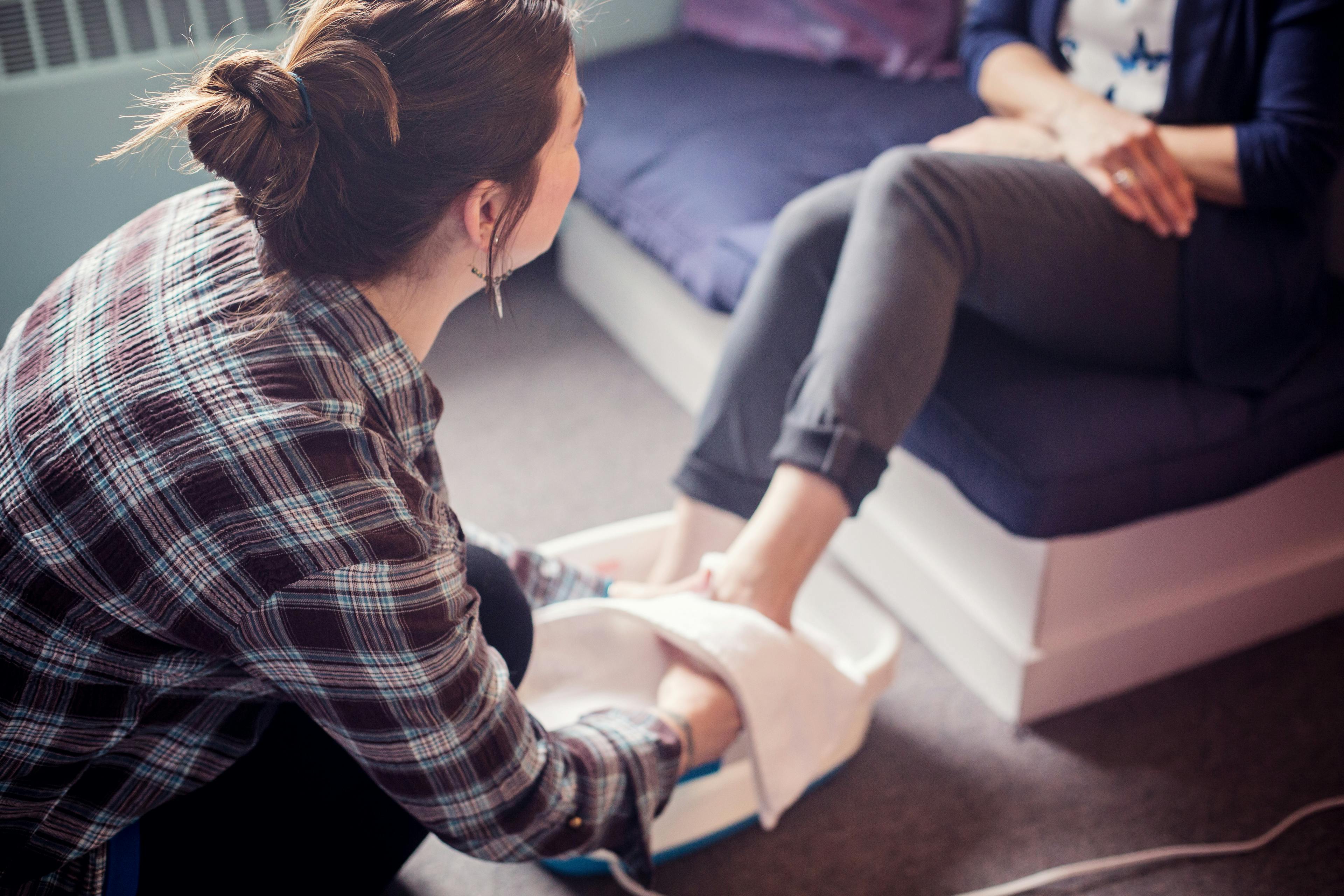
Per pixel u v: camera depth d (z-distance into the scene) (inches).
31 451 23.7
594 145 74.0
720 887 41.4
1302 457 46.3
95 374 24.1
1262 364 45.3
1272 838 42.7
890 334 39.6
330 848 31.0
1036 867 41.9
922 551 51.6
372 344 25.3
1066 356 46.4
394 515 24.3
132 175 72.8
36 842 25.8
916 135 69.1
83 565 23.2
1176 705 49.1
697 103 74.1
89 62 69.5
